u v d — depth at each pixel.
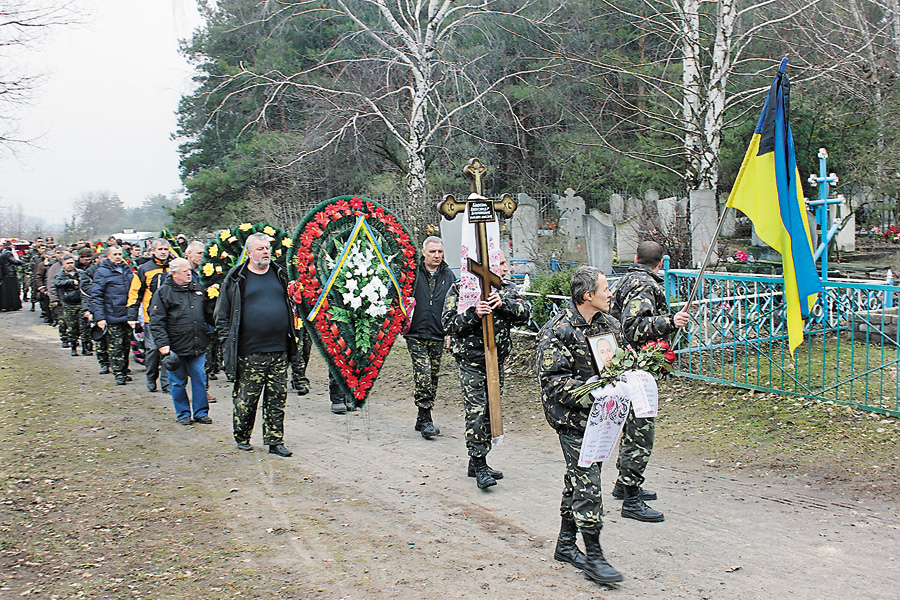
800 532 4.76
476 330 5.85
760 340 8.26
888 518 4.90
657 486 5.74
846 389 7.33
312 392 9.95
